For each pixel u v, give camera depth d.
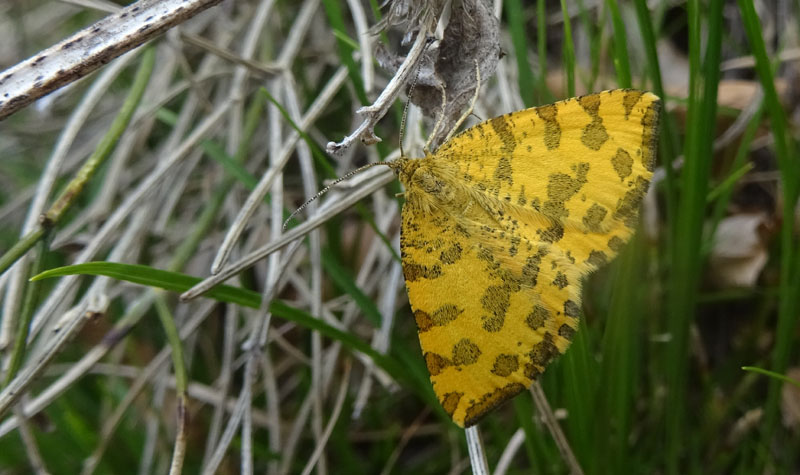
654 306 0.06
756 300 0.07
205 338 0.08
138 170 0.08
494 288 0.05
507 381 0.05
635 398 0.06
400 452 0.07
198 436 0.07
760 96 0.07
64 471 0.07
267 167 0.08
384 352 0.06
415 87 0.05
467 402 0.05
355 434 0.07
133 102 0.06
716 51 0.05
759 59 0.05
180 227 0.08
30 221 0.06
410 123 0.06
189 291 0.05
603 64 0.07
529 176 0.05
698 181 0.05
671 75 0.08
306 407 0.07
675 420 0.06
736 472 0.06
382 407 0.07
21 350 0.05
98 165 0.05
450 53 0.05
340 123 0.08
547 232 0.05
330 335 0.05
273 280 0.06
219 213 0.08
